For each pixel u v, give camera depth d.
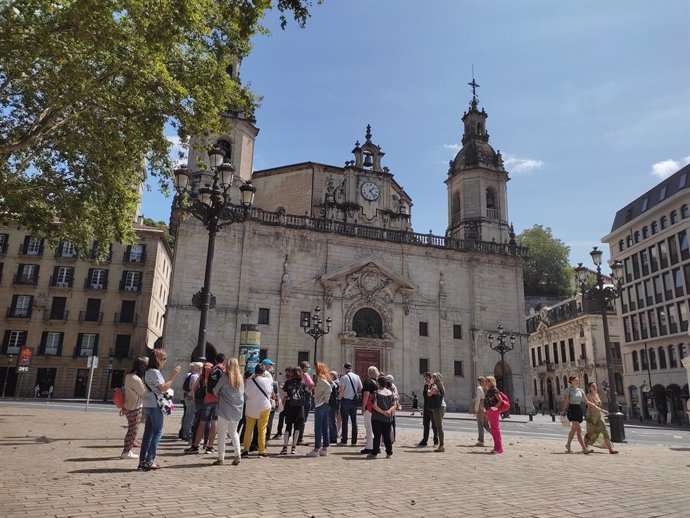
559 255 83.00
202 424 10.71
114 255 48.41
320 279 40.41
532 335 70.56
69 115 16.97
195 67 16.34
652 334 50.25
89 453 10.15
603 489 7.66
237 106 18.47
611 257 58.31
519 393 44.25
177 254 36.75
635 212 54.59
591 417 13.15
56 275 47.00
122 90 15.63
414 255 44.53
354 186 45.06
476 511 6.07
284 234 40.41
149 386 8.62
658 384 48.59
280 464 9.48
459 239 46.28
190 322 35.84
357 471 8.90
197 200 16.77
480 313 44.91
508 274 46.97
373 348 40.81
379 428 10.88
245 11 11.52
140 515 5.52
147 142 17.45
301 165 47.62
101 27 12.36
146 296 48.06
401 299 42.78
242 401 9.56
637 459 11.78
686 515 6.01
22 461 8.91
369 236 43.09
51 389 44.59
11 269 46.31
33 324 45.56
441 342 43.22
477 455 11.89
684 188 46.38
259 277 38.94
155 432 8.49
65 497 6.27
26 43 12.79
